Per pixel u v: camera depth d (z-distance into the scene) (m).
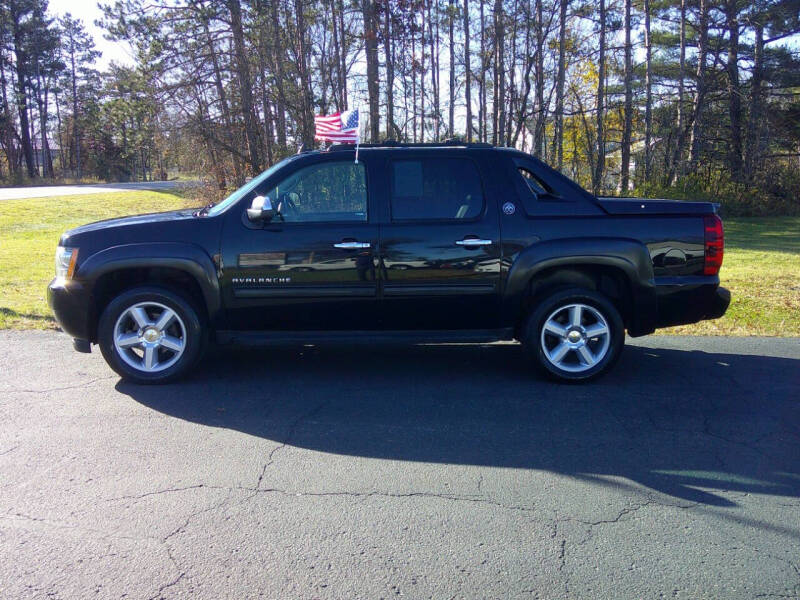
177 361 5.56
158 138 24.30
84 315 5.43
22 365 6.13
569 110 37.41
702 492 3.81
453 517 3.48
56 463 4.07
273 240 5.40
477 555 3.13
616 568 3.04
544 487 3.84
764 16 29.20
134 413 4.94
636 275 5.57
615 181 37.94
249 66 24.05
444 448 4.38
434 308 5.59
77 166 73.81
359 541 3.24
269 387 5.60
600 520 3.47
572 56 33.25
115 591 2.84
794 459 4.27
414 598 2.81
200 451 4.28
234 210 5.47
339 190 5.54
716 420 4.94
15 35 58.00
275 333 5.62
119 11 22.34
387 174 5.54
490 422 4.86
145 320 5.52
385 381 5.81
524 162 5.70
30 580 2.90
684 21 29.69
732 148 32.00
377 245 5.44
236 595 2.82
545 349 5.69
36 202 26.59
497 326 5.74
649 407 5.21
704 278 5.68
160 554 3.11
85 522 3.38
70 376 5.82
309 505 3.59
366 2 25.06
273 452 4.28
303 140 24.89
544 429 4.73
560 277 5.77
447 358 6.59
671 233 5.62
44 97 69.12
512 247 5.52
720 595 2.86
